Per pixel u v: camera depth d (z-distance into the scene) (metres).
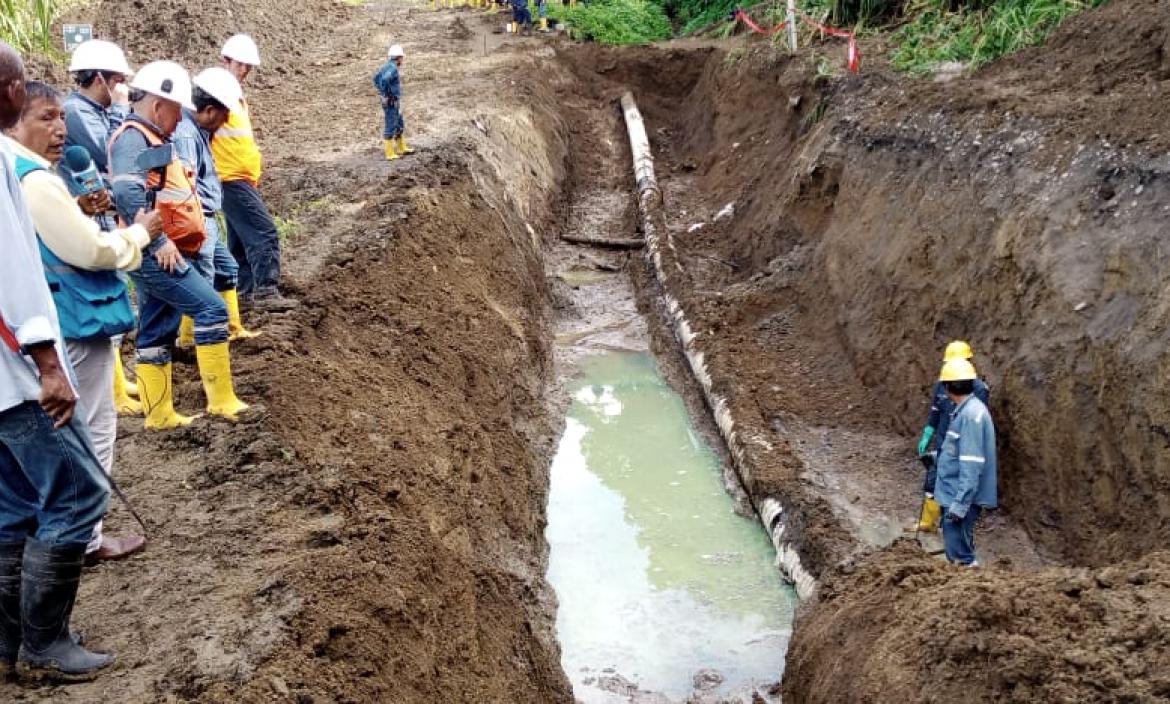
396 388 6.66
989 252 7.65
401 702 3.92
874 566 5.70
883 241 9.29
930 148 9.16
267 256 6.82
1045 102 8.24
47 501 3.30
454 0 25.98
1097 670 3.67
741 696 5.95
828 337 9.68
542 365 10.06
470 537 5.94
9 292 2.97
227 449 5.14
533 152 14.29
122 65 5.47
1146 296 6.16
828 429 8.53
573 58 19.78
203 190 5.50
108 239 3.72
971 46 10.73
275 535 4.52
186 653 3.68
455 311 8.45
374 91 15.09
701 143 17.00
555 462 8.76
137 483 4.93
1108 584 4.27
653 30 22.94
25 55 10.84
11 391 3.04
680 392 10.11
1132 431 5.91
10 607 3.43
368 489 5.16
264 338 6.23
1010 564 5.46
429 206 9.50
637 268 13.10
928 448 6.78
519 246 11.45
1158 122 6.90
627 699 5.93
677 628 6.59
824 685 5.07
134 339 6.69
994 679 3.86
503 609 5.63
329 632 3.88
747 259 12.29
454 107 13.93
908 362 8.36
